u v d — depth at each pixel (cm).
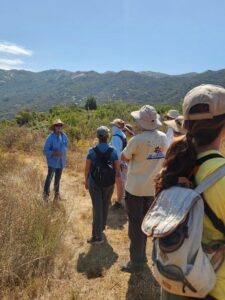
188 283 96
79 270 290
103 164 338
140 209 275
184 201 99
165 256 98
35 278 260
